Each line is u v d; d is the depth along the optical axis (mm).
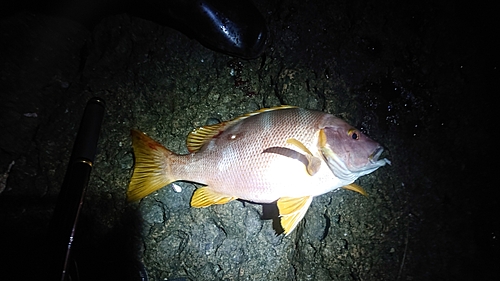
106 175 388
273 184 365
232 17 373
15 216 363
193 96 421
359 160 371
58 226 298
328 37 427
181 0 363
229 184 375
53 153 374
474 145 446
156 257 405
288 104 423
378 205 427
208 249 413
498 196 447
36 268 363
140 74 405
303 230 418
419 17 449
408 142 439
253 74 430
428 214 441
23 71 377
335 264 420
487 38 458
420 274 438
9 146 366
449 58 450
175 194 412
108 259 393
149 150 382
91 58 394
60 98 386
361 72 431
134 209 396
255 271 417
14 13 386
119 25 403
